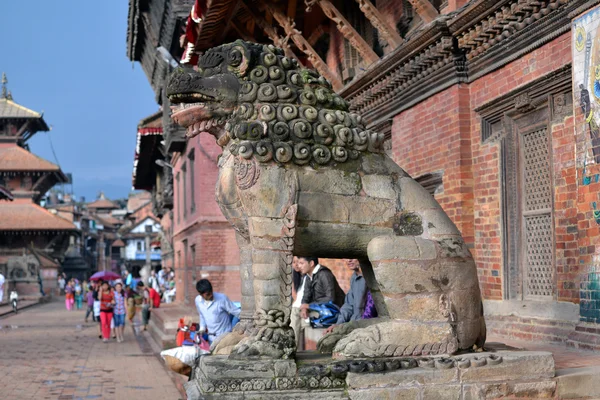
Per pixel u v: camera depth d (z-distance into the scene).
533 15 7.28
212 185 22.08
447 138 8.95
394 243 5.04
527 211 7.91
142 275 62.47
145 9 24.97
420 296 5.02
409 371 4.78
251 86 5.11
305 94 5.18
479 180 8.58
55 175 72.94
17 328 27.39
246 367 4.63
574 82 6.59
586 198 6.41
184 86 5.18
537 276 7.77
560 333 6.87
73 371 13.90
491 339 7.72
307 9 11.75
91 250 107.00
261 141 4.99
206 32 14.36
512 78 7.88
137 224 97.06
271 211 4.95
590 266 6.36
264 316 4.87
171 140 25.36
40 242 67.81
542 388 4.94
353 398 4.67
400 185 5.36
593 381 5.05
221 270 21.70
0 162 69.25
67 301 44.50
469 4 7.96
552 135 7.27
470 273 5.20
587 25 6.42
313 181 5.07
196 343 9.80
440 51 8.73
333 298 8.88
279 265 4.92
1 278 42.91
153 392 11.19
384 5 12.56
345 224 5.13
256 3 13.75
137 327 26.67
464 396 4.80
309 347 8.96
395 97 10.37
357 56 13.88
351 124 5.33
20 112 70.94
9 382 12.37
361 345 4.95
